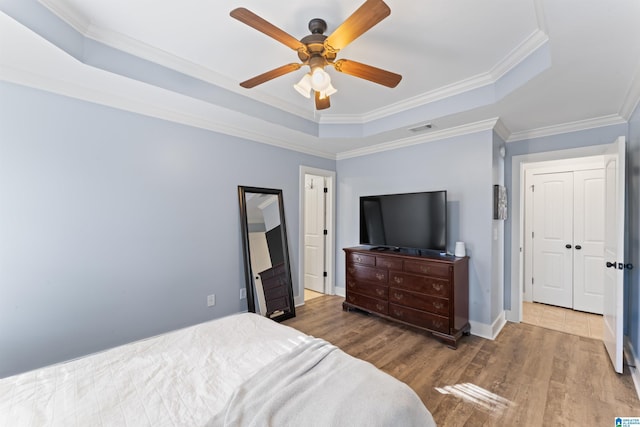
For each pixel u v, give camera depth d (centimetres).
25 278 201
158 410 99
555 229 400
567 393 200
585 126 293
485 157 299
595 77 204
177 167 279
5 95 194
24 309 200
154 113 262
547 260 407
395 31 190
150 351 142
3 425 91
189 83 241
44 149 208
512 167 339
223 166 316
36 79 203
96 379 118
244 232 327
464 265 298
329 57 181
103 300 235
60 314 215
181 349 144
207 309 301
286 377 116
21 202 200
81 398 105
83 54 187
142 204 256
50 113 210
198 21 184
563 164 394
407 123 310
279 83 270
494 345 275
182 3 167
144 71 216
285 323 331
